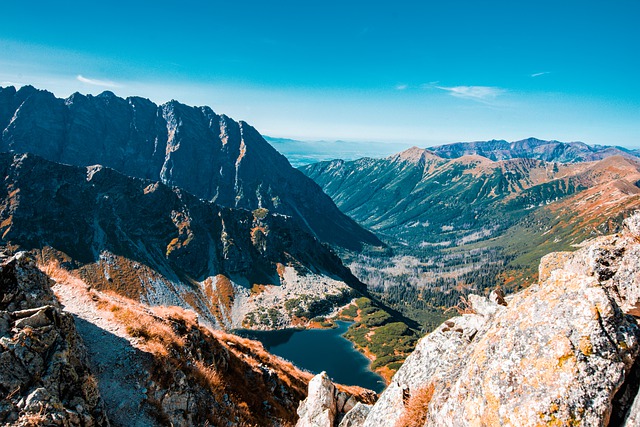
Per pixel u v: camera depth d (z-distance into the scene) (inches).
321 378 1098.1
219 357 1350.9
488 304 796.6
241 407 1162.6
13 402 622.5
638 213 538.9
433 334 850.8
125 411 834.2
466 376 541.0
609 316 449.7
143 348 1013.2
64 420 642.2
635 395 416.5
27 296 820.0
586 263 527.2
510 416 453.1
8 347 665.0
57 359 703.7
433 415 607.2
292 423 1359.5
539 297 521.0
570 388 427.5
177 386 981.2
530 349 478.0
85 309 1133.7
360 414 933.8
